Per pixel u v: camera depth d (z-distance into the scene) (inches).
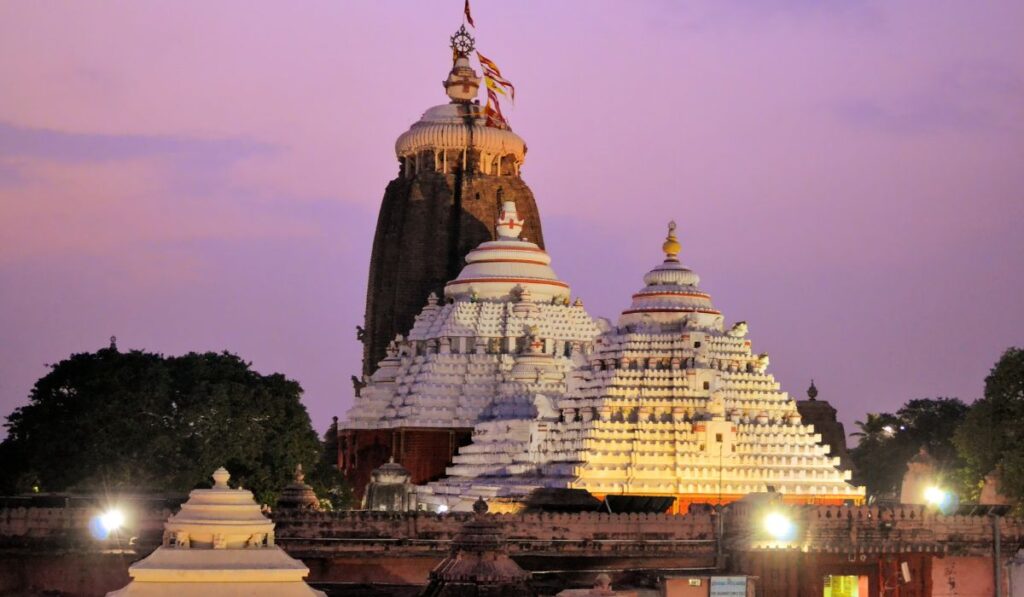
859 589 4576.8
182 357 6584.6
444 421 7682.1
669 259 6446.9
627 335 6205.7
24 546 4153.5
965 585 4667.8
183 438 6146.7
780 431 6077.8
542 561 4515.3
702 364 6102.4
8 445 6013.8
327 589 4286.4
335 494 7032.5
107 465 5836.6
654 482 5890.8
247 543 2608.3
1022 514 5398.6
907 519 4616.1
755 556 4463.6
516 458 6432.1
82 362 6205.7
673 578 4279.0
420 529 4512.8
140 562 2573.8
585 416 6131.9
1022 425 5728.3
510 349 7854.3
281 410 6530.5
